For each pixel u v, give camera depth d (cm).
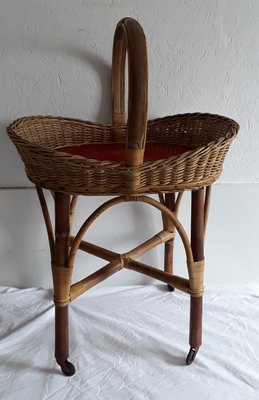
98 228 101
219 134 79
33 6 84
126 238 102
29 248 101
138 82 52
